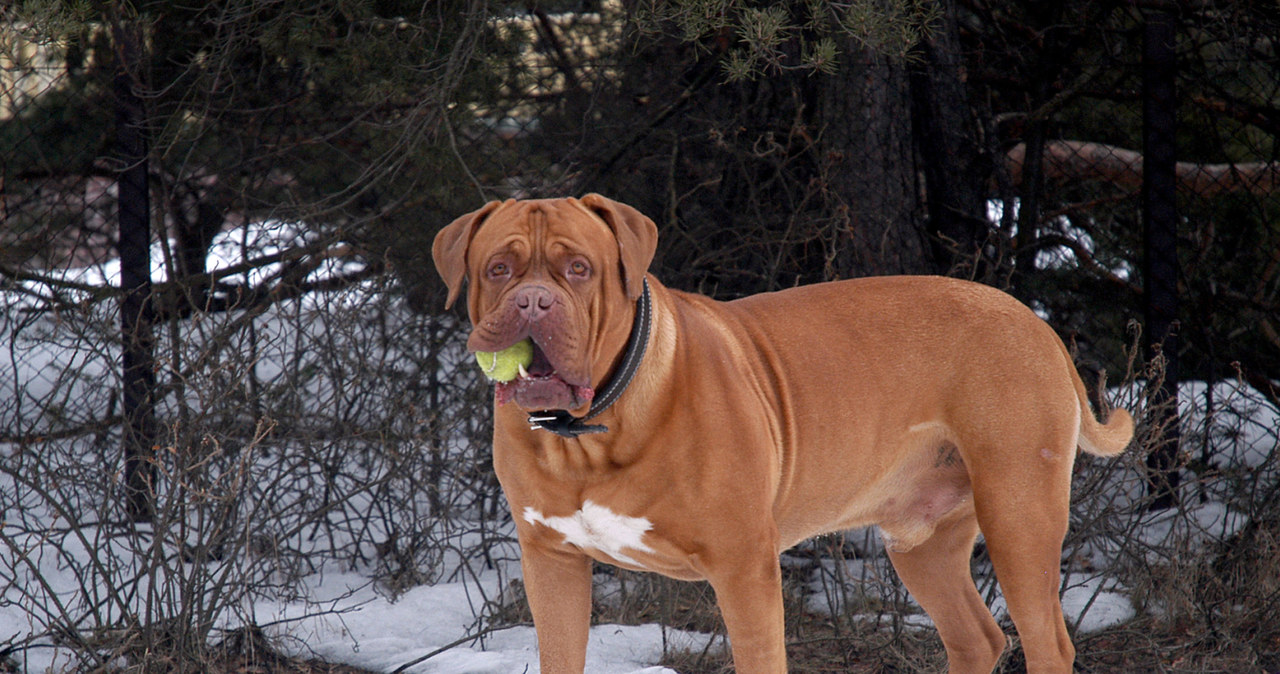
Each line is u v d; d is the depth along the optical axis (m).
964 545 5.71
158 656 6.13
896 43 7.22
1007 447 5.12
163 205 8.45
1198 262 9.84
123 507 7.35
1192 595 6.98
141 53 8.49
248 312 7.34
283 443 7.51
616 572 7.70
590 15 9.70
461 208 8.95
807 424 4.97
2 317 8.98
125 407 7.79
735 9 7.41
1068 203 10.89
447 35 8.53
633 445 4.39
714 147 8.66
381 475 8.90
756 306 5.26
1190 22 9.73
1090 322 10.38
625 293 4.33
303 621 7.14
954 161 8.88
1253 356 10.20
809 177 8.65
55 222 10.09
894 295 5.40
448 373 8.78
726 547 4.50
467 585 8.02
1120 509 7.15
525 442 4.52
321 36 8.50
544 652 4.87
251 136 9.52
